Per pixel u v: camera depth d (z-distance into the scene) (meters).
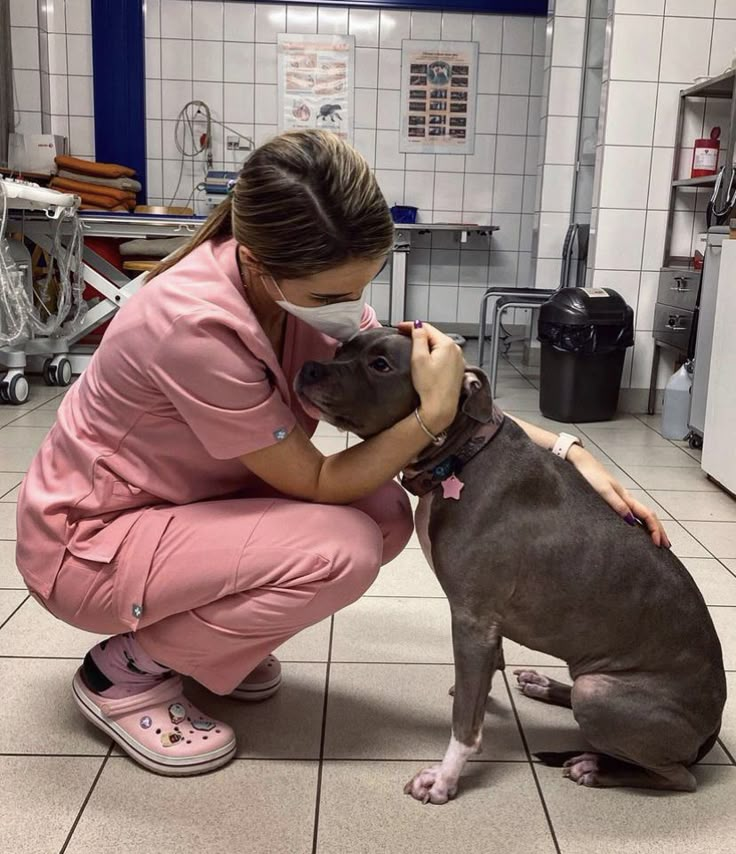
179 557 1.21
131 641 1.34
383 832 1.20
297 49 5.82
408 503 1.49
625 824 1.23
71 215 3.72
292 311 1.18
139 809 1.23
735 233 2.81
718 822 1.24
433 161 6.07
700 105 3.90
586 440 3.52
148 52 5.76
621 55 3.86
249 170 1.08
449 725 1.47
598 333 3.73
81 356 4.41
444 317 6.37
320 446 3.24
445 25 5.86
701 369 3.30
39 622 1.78
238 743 1.39
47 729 1.42
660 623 1.26
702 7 3.83
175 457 1.25
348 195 1.06
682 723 1.25
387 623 1.84
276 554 1.21
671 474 3.04
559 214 5.07
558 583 1.26
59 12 5.66
